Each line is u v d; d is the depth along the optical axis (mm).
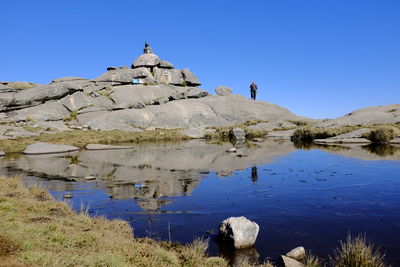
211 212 11586
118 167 22391
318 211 11539
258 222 10422
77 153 31844
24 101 60281
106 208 12156
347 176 17938
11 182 14383
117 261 6418
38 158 28000
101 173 19906
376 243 8531
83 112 63062
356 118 52906
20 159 27359
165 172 20156
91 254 6688
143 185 16312
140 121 60281
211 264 7211
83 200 13359
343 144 37875
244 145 39094
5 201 10477
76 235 7766
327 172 19297
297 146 36656
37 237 7176
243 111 69562
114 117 59344
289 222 10367
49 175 19281
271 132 56250
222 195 14148
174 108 66688
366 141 38875
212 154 29688
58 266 5840
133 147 37969
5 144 36625
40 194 12930
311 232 9430
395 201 12703
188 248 8008
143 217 11023
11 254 6027
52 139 41625
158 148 36438
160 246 8258
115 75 85312
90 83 84750
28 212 9602
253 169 20906
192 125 63188
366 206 12078
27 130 47688
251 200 13234
